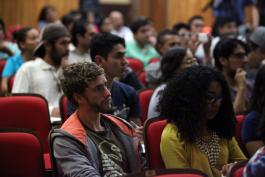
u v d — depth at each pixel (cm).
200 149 293
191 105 288
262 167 215
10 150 304
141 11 1212
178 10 1105
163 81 414
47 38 475
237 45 448
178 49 409
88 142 275
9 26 1055
